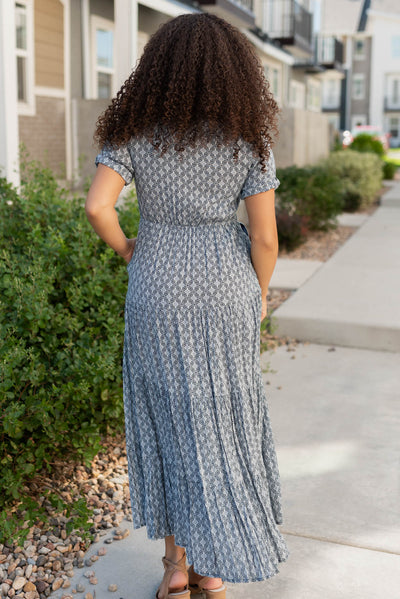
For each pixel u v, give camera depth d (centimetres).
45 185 437
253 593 229
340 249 880
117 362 316
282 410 383
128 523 270
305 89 2564
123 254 207
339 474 309
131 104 187
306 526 268
